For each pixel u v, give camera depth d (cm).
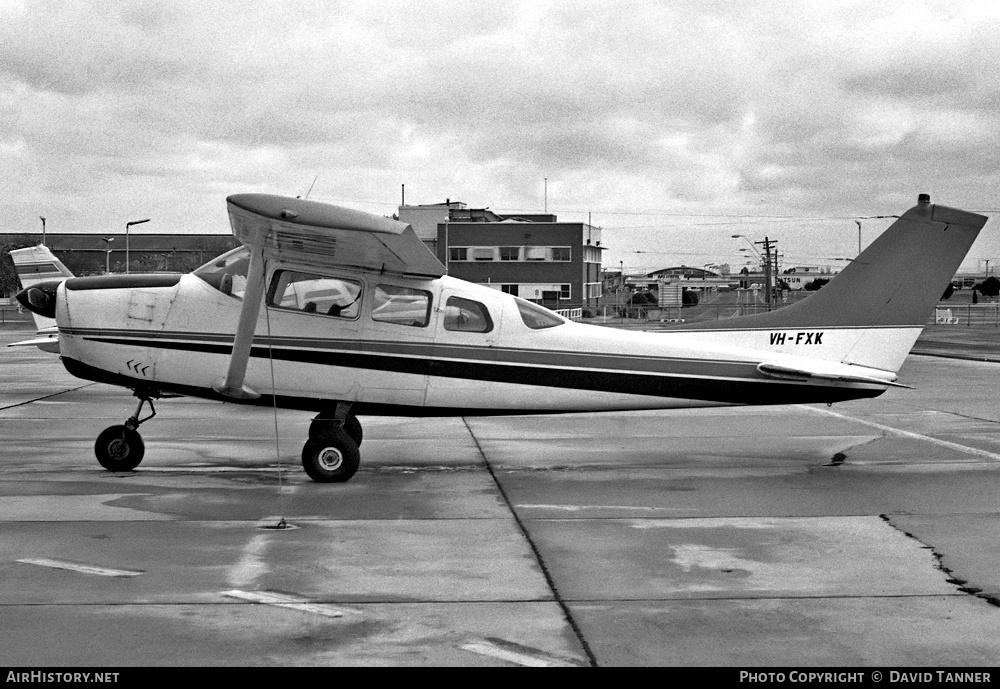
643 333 1054
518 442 1270
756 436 1335
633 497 902
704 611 566
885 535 753
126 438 1017
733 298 11431
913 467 1073
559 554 693
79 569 646
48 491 911
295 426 1416
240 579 625
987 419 1512
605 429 1405
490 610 566
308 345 980
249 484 955
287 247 930
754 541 733
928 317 1069
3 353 3117
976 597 593
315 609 566
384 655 494
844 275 1072
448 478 1000
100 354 980
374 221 830
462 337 1005
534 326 1022
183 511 829
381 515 819
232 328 975
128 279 1005
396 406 1008
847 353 1072
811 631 532
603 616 556
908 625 542
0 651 498
